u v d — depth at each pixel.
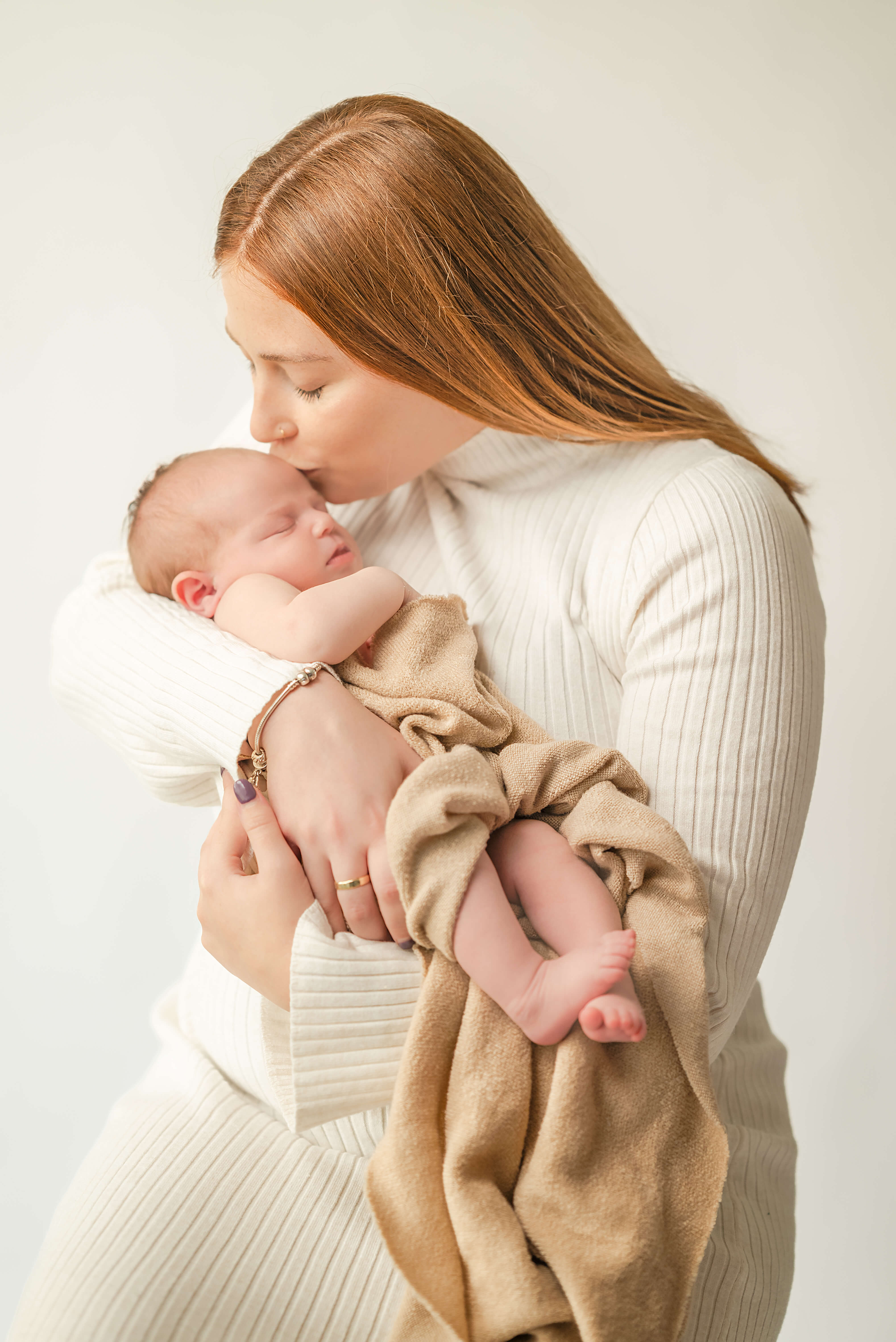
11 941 2.14
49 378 2.03
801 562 1.05
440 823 0.84
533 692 1.10
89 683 1.16
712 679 0.97
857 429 1.98
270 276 1.00
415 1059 0.83
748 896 0.95
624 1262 0.78
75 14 1.87
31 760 2.12
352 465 1.15
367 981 0.89
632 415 1.18
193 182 1.94
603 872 0.94
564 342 1.14
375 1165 0.83
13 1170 2.13
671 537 1.04
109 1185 1.07
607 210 1.96
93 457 2.06
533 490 1.24
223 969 1.22
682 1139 0.85
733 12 1.85
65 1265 1.01
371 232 1.00
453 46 1.91
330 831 0.92
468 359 1.06
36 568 2.09
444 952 0.84
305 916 0.91
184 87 1.91
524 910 0.93
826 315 1.96
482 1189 0.81
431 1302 0.80
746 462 1.12
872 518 1.99
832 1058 2.04
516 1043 0.83
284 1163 1.06
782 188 1.92
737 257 1.96
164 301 2.00
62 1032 2.15
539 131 1.94
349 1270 1.00
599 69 1.90
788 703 0.97
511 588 1.19
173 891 2.14
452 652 1.03
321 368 1.05
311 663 0.99
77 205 1.96
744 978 0.97
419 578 1.28
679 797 0.96
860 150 1.88
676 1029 0.86
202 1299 0.97
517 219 1.11
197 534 1.14
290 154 1.04
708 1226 0.83
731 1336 0.98
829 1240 1.98
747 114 1.90
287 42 1.90
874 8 1.82
